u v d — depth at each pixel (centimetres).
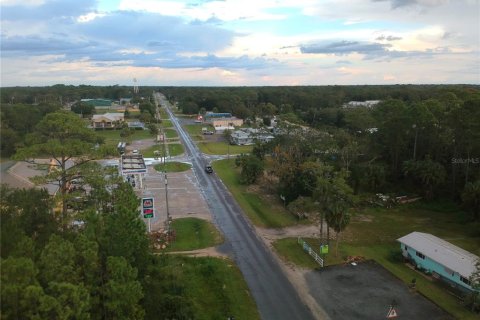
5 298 1620
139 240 2594
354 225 5359
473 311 3259
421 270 4006
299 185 5916
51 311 1694
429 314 3222
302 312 3269
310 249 4359
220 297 3456
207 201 6359
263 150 8375
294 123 10812
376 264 4134
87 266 2069
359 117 9100
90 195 3534
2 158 7688
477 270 3416
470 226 5272
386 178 6806
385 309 3297
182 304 2750
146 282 2555
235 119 16475
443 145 6556
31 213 2652
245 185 7306
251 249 4525
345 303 3391
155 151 10800
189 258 4206
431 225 5369
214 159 9888
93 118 15562
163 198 6500
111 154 3750
